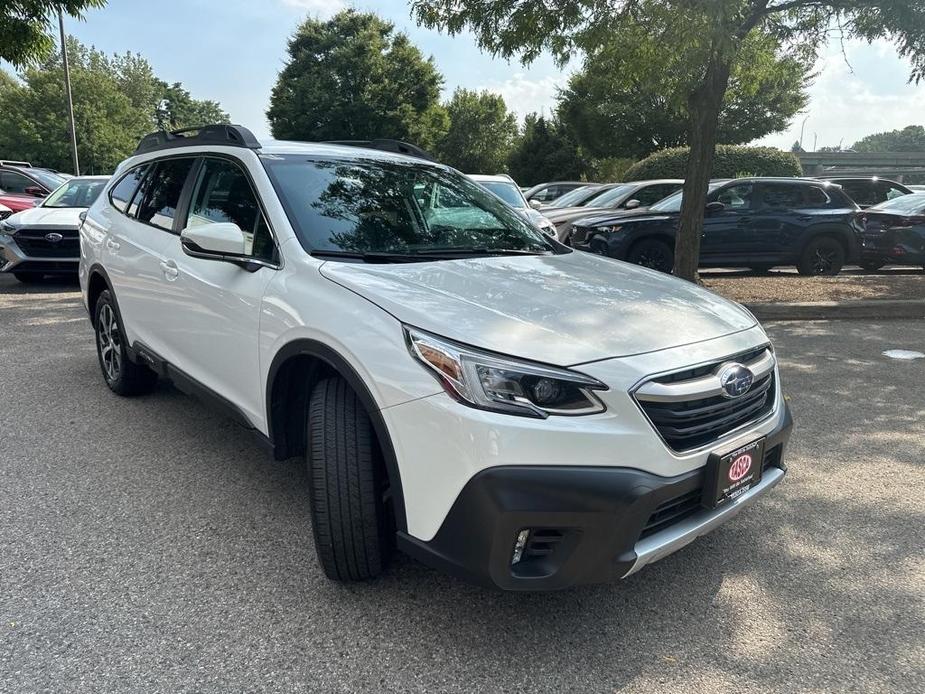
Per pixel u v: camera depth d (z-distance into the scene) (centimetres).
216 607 262
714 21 629
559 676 231
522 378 220
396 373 233
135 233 430
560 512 214
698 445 243
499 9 784
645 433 226
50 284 994
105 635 245
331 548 259
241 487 362
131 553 298
